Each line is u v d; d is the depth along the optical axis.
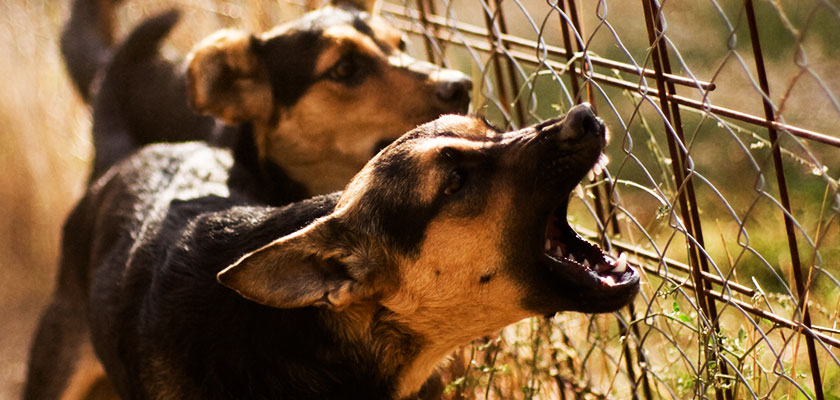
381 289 2.13
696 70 3.25
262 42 2.54
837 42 3.18
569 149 2.06
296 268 2.09
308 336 2.15
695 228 2.13
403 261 2.12
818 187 2.67
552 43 3.54
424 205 2.10
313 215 2.17
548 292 2.11
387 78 2.47
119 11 3.22
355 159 2.52
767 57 3.23
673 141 2.12
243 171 2.52
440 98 2.44
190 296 2.20
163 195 2.39
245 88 2.53
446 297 2.13
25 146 3.21
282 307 2.09
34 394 2.56
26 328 3.12
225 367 2.17
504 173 2.08
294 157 2.55
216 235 2.23
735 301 2.13
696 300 2.15
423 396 2.29
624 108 3.08
